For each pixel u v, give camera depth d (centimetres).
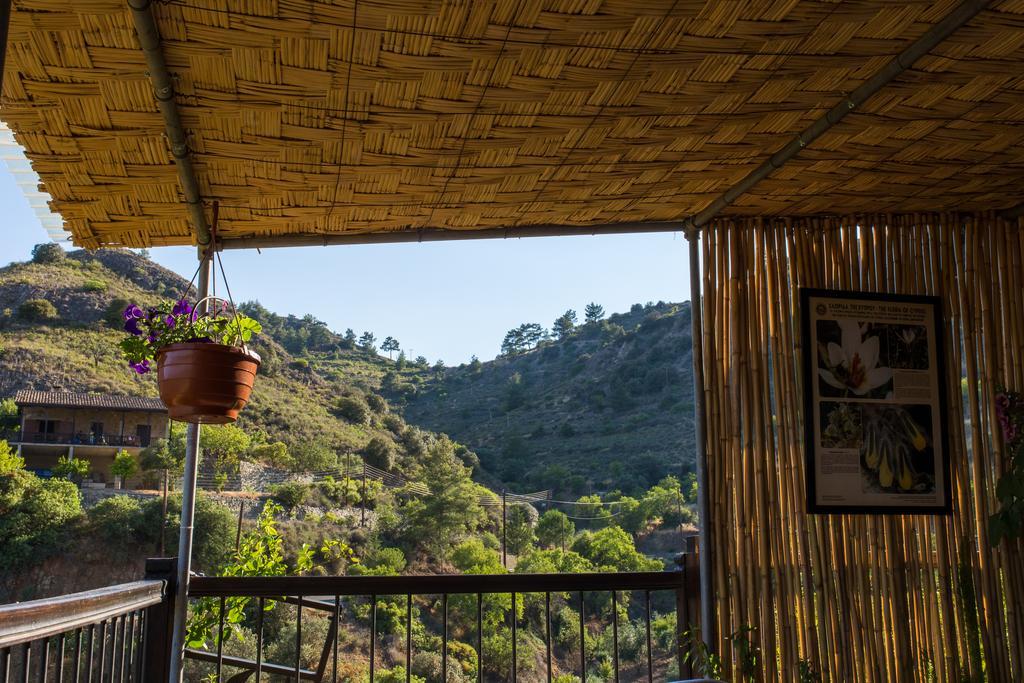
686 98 207
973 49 192
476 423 7669
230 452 4044
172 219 249
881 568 292
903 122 229
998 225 316
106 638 191
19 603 134
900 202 298
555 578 266
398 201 256
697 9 168
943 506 298
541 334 10650
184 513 251
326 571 3045
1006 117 228
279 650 1380
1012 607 292
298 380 5950
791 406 297
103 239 259
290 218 261
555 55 180
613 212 291
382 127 204
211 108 188
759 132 232
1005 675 288
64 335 5116
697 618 285
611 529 3778
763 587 284
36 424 4241
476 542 3600
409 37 167
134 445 4341
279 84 180
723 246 306
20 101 176
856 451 296
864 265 311
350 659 1595
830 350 302
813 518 292
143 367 237
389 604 1853
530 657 1883
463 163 230
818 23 177
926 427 303
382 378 9069
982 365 307
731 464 294
